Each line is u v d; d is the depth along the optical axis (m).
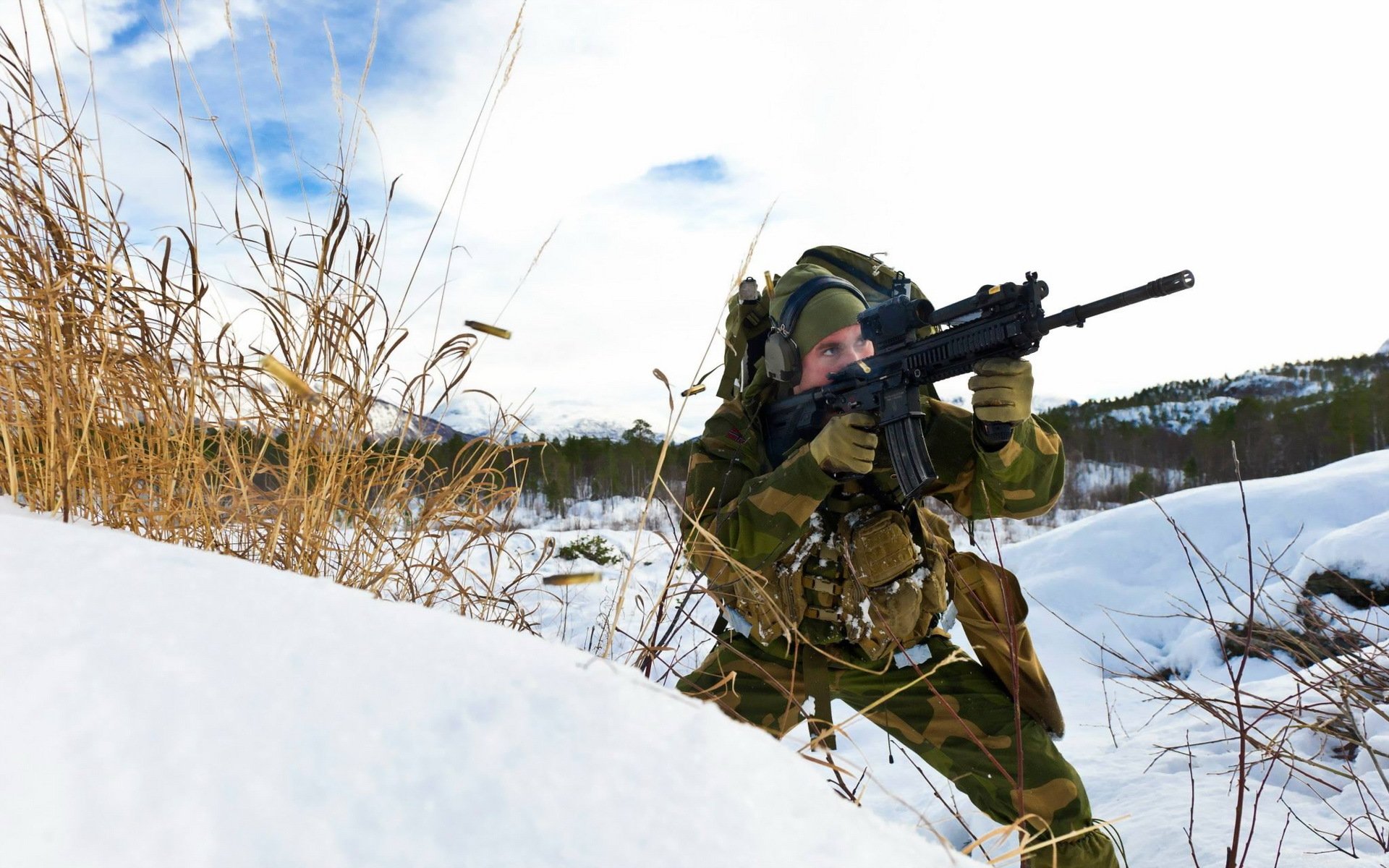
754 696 1.96
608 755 0.55
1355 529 5.00
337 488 1.54
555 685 0.63
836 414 2.16
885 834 0.58
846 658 1.99
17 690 0.47
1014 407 1.87
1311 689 1.85
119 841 0.39
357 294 1.59
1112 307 1.69
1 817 0.39
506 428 1.75
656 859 0.46
